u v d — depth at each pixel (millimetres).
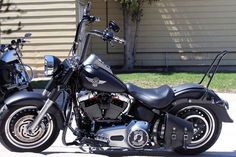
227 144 6250
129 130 5371
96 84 5391
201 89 5590
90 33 5367
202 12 15117
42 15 12984
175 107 5574
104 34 5258
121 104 5480
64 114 5531
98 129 5449
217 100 5594
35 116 5543
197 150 5645
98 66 5461
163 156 5656
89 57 5484
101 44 15492
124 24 14734
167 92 5520
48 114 5566
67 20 12914
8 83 8039
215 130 5621
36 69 13070
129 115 5516
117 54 15477
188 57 15266
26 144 5586
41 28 13023
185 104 5570
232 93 10320
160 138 5496
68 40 12953
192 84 5680
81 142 5441
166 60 15328
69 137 6418
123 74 13461
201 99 5551
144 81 12031
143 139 5391
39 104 5512
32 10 13008
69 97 5508
